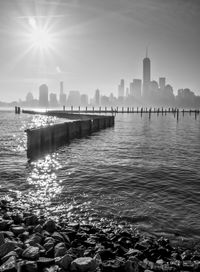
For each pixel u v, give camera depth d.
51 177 16.23
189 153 25.92
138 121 86.62
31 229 7.97
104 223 9.48
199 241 8.27
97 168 18.80
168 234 8.71
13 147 29.02
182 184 14.72
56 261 6.06
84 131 43.53
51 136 30.77
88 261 5.95
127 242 7.68
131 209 10.86
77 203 11.55
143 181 15.25
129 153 25.62
